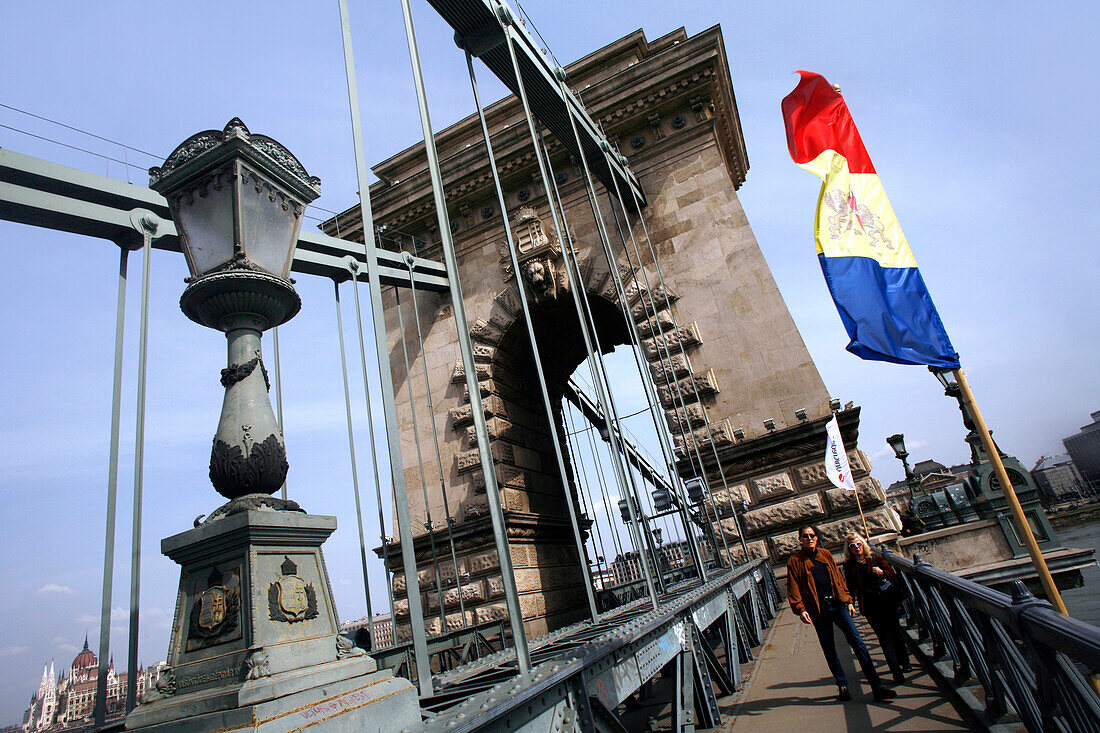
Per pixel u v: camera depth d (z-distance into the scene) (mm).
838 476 12594
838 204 6547
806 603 6332
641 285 16750
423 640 3049
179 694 2297
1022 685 3660
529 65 9891
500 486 16562
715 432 14945
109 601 3361
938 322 5980
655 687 8875
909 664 7129
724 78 18641
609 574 19609
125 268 4891
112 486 3766
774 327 15336
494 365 18047
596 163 15023
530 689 2654
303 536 2602
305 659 2365
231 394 2760
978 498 11422
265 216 3107
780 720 5645
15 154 5238
